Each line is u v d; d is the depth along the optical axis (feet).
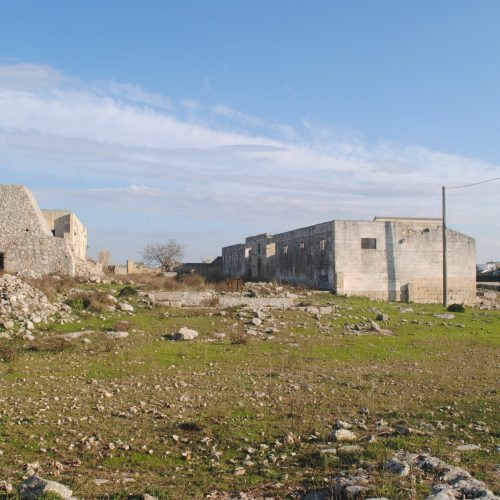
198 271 260.21
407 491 26.22
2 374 55.83
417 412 44.45
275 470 31.63
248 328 88.84
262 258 204.44
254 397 48.96
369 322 99.25
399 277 150.71
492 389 53.57
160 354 68.59
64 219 177.37
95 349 70.49
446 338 90.33
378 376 59.47
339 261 146.20
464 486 26.78
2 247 138.31
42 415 41.70
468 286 155.33
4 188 141.38
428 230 153.58
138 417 42.14
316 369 62.85
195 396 49.01
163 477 30.86
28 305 85.46
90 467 32.07
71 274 141.69
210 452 34.88
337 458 32.50
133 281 157.79
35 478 26.89
